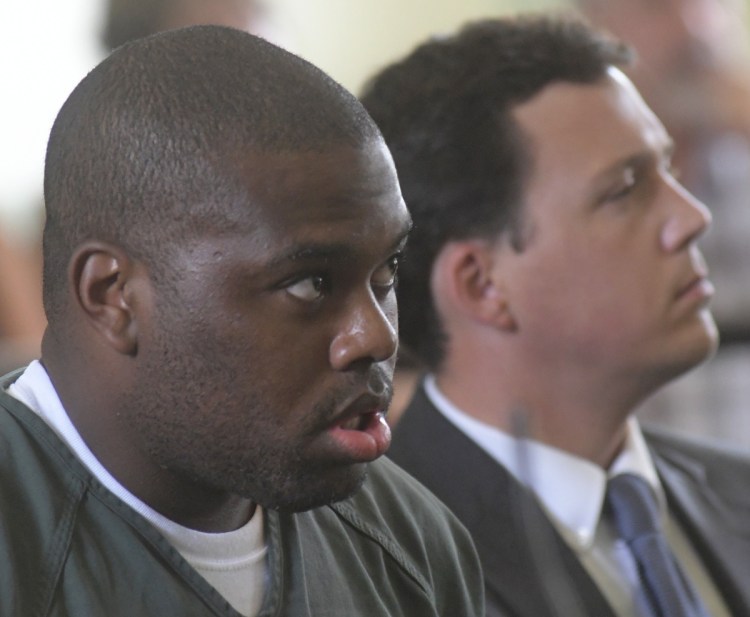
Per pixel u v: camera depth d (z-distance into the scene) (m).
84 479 2.81
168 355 2.68
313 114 2.66
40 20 9.15
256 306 2.65
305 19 11.04
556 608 4.29
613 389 4.62
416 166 4.67
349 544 3.19
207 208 2.62
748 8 9.03
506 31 4.79
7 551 2.68
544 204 4.56
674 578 4.47
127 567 2.78
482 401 4.66
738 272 7.26
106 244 2.70
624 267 4.54
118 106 2.69
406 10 11.45
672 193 4.62
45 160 2.81
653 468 4.88
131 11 6.90
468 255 4.65
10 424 2.85
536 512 4.41
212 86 2.66
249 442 2.70
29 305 7.30
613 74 4.75
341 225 2.63
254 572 2.99
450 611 3.43
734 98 7.77
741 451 5.12
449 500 4.50
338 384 2.71
